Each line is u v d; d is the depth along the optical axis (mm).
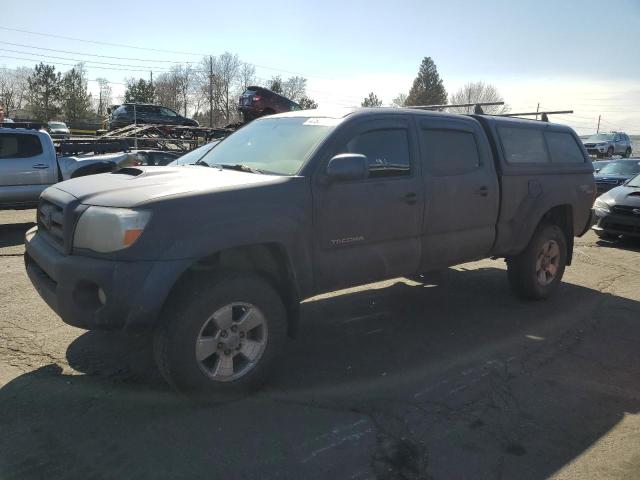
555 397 3672
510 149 5445
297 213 3582
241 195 3350
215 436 3041
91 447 2891
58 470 2680
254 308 3449
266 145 4246
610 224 9711
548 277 6035
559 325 5191
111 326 3059
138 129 20281
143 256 3002
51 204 3602
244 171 3930
